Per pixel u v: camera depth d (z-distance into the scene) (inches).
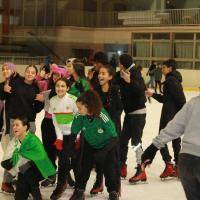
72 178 245.6
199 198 135.3
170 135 140.6
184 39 1166.3
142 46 1222.3
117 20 1255.5
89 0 1307.8
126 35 1242.0
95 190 221.1
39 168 187.5
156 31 1197.7
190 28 1152.2
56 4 1257.4
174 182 251.4
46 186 231.3
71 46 1264.8
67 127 209.5
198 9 1152.8
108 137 191.0
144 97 242.7
